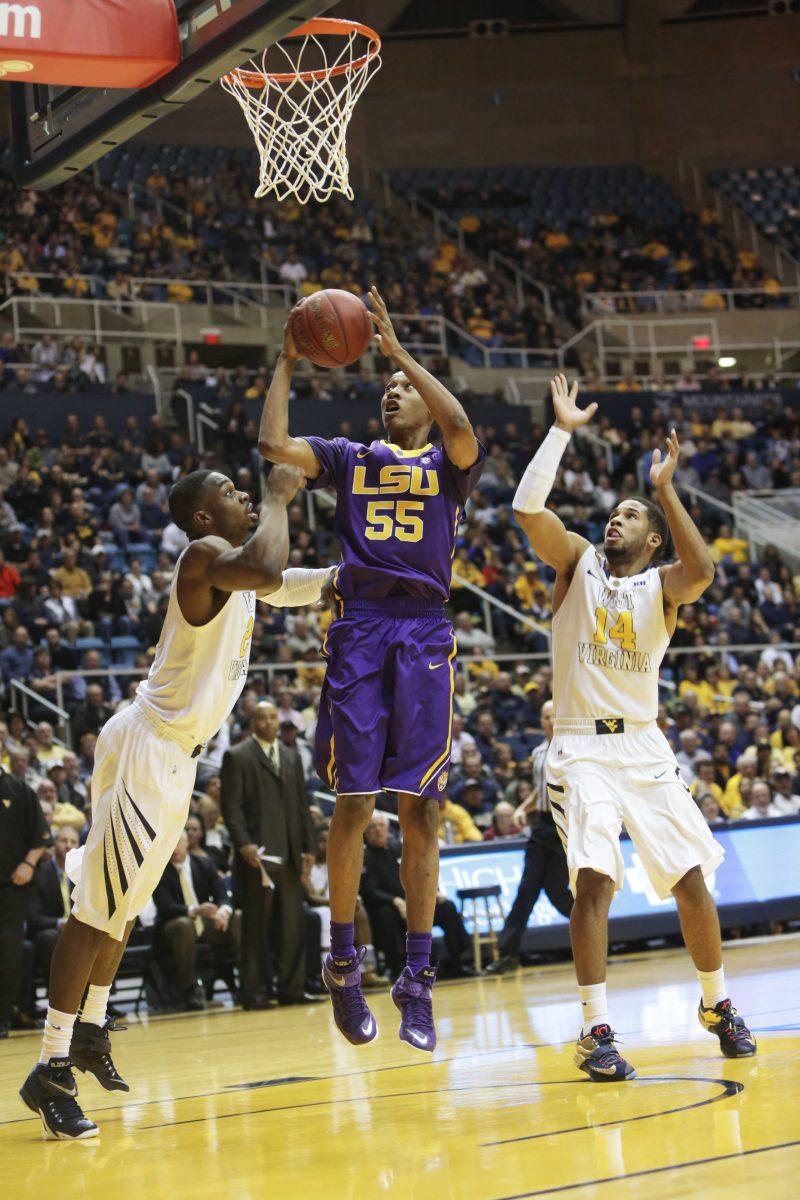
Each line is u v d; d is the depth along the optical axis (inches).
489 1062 230.5
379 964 487.2
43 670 609.3
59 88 347.6
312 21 324.2
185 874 444.1
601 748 213.9
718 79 1316.4
